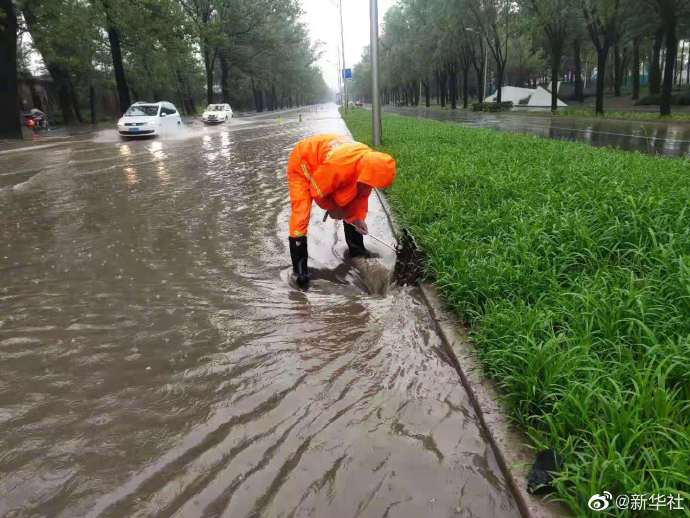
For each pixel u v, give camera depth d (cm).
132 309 416
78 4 2606
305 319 395
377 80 1432
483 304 366
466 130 1728
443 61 5409
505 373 287
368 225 688
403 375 315
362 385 304
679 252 376
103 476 233
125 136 2242
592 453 215
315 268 521
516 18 3791
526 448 239
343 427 265
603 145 1452
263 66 6366
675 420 226
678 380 251
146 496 221
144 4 2589
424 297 424
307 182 474
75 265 535
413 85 7544
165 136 2372
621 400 226
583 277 377
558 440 227
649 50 5034
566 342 287
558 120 2952
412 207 644
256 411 279
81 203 862
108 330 379
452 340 344
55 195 943
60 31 2552
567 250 416
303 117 4416
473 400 283
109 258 556
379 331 374
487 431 257
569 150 1033
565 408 237
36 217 764
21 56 3891
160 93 5806
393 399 289
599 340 289
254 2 4581
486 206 602
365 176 434
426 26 5000
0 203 879
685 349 258
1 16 2052
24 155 1672
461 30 4450
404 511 211
